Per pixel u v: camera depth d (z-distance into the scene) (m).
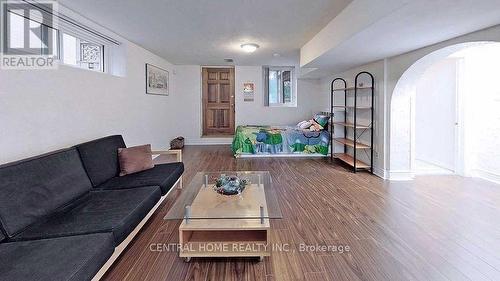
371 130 4.63
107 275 1.90
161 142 6.23
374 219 2.77
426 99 5.32
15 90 2.27
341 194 3.53
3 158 2.16
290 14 3.28
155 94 5.83
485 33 2.64
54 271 1.29
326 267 1.98
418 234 2.45
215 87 8.27
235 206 2.27
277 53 5.71
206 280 1.85
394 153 4.23
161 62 6.23
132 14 3.25
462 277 1.86
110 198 2.29
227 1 2.87
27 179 1.89
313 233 2.49
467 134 4.42
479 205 3.13
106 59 4.13
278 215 2.10
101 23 3.58
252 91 7.72
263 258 2.10
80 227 1.76
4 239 1.62
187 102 7.64
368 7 2.52
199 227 2.02
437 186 3.87
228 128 8.38
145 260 2.08
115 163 3.04
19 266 1.33
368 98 4.79
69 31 3.21
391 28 2.61
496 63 4.08
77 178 2.37
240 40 4.56
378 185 3.92
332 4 2.95
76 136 3.06
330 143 5.91
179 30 3.94
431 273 1.90
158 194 2.59
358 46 3.37
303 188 3.80
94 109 3.43
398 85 4.03
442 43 3.14
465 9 2.10
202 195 2.52
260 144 5.97
